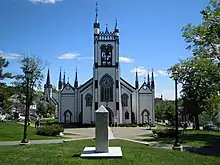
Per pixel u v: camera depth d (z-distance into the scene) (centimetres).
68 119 7825
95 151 1641
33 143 2811
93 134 4512
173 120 7006
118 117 7500
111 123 7431
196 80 3603
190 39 4750
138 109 7875
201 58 3028
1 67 5259
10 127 4497
